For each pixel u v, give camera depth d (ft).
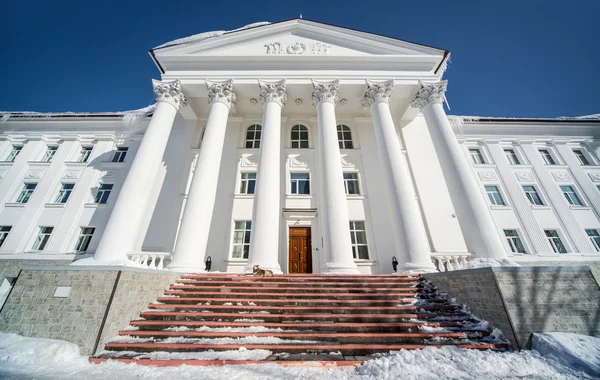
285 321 17.42
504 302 15.75
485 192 48.85
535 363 12.56
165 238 38.78
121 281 17.22
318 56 42.50
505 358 12.89
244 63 42.73
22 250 43.01
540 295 15.99
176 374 11.72
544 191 49.52
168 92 39.22
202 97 44.96
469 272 18.83
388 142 36.24
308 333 15.65
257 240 29.84
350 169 46.96
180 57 41.98
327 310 18.63
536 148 54.75
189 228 29.89
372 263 38.70
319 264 39.04
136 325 16.88
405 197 32.14
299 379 11.24
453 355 13.37
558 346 13.43
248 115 51.67
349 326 16.26
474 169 51.42
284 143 49.14
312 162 46.91
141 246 38.01
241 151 47.80
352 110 51.29
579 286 16.24
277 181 34.30
